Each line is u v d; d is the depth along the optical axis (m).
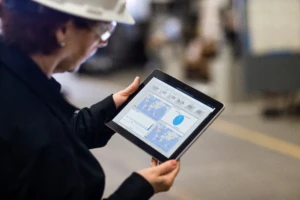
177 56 10.80
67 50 1.44
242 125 7.45
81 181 1.38
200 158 5.90
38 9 1.37
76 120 1.76
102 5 1.43
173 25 11.38
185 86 1.68
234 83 8.73
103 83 12.22
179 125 1.59
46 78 1.42
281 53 7.70
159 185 1.46
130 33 13.99
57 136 1.37
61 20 1.38
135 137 1.62
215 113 1.57
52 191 1.32
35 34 1.38
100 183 1.46
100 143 1.79
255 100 8.75
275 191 4.83
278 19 7.67
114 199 1.40
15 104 1.36
